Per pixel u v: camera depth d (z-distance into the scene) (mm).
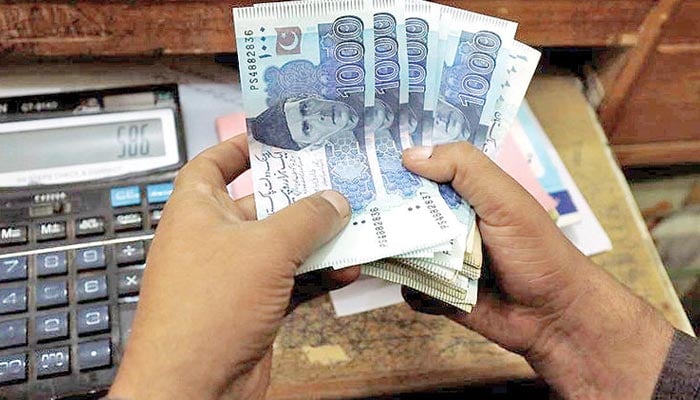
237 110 718
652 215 1006
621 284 588
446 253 490
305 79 507
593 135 773
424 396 638
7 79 688
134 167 640
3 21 611
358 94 516
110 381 551
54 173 627
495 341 622
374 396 600
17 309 564
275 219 453
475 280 516
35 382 544
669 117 806
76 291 577
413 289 558
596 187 737
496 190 520
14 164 626
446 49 535
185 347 421
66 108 654
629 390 574
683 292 1145
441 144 533
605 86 774
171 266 443
